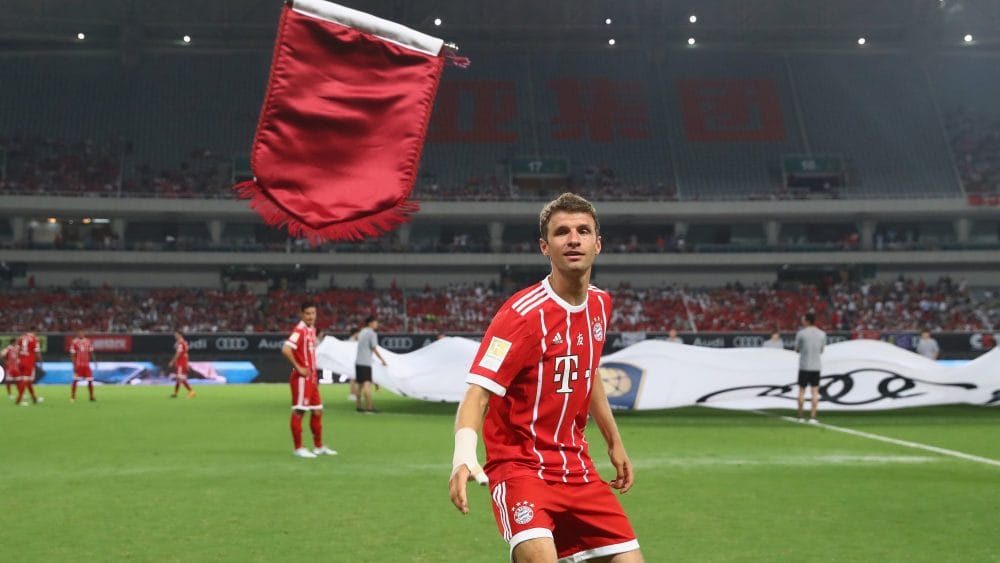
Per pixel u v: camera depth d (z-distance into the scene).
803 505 8.27
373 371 21.75
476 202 52.12
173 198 50.84
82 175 51.16
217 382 37.88
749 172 54.28
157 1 49.69
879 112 57.03
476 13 52.19
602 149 55.38
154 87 55.94
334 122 4.63
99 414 20.00
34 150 52.03
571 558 3.67
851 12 53.25
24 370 23.55
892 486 9.46
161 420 18.36
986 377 19.31
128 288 51.50
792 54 59.69
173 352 38.72
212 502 8.47
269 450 12.88
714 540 6.75
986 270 53.88
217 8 50.59
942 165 54.25
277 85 4.60
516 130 56.03
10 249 49.16
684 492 9.05
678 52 59.59
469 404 3.48
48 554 6.30
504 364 3.52
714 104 57.53
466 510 3.23
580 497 3.59
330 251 51.22
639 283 54.59
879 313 49.41
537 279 54.53
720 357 19.33
